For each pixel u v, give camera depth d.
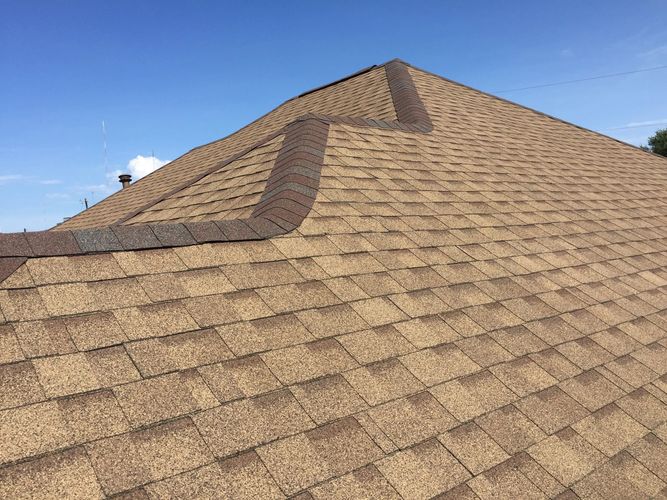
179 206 9.48
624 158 18.02
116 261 4.61
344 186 7.91
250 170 9.10
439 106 15.22
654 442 4.63
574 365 5.45
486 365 5.00
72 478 2.82
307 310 4.92
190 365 3.84
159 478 2.98
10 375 3.28
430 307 5.65
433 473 3.63
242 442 3.38
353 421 3.85
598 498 3.84
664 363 6.02
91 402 3.29
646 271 8.74
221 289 4.78
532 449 4.14
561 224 9.61
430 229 7.55
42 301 3.91
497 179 10.87
